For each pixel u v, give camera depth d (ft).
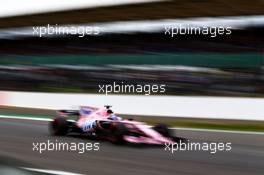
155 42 232.73
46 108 179.42
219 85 188.44
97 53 247.70
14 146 88.99
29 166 27.07
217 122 132.67
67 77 231.50
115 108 161.48
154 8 210.79
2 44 265.13
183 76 197.88
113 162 72.43
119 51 242.58
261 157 78.64
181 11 208.95
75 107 105.70
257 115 133.39
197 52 220.43
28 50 259.80
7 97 191.11
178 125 128.88
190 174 64.49
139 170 66.69
